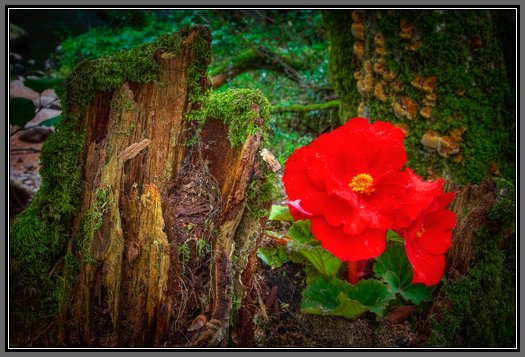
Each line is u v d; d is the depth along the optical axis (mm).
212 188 827
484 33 1132
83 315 829
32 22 3209
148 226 816
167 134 834
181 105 833
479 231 870
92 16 3293
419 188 793
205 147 834
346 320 849
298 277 904
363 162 810
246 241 824
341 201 790
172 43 829
